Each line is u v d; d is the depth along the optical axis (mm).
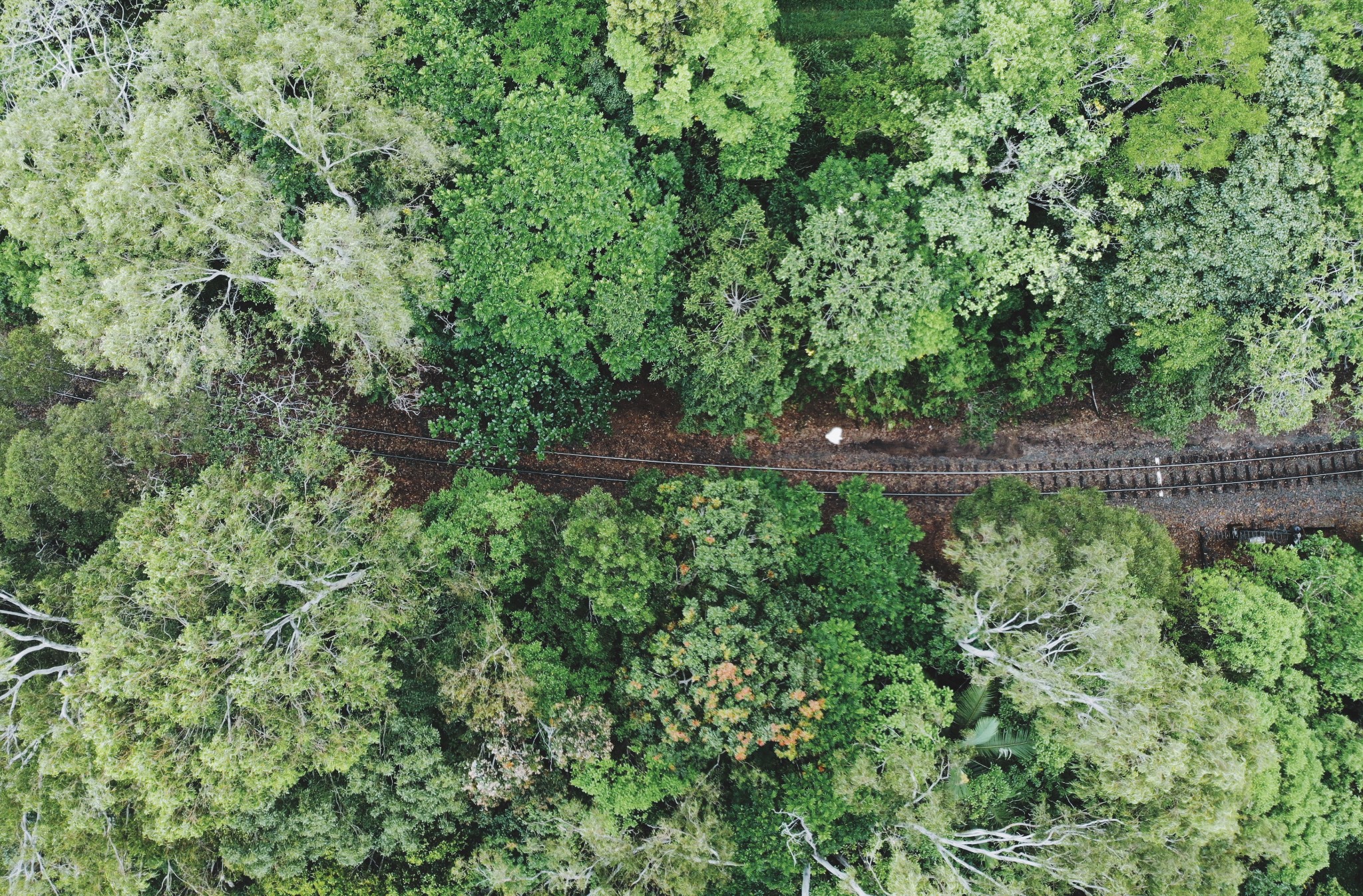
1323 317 21062
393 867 19672
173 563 16859
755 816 18500
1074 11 20406
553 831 18766
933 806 18000
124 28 21953
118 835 18188
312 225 17281
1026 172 20328
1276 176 19750
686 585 19266
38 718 17469
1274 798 20484
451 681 18312
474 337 22594
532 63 20922
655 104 19984
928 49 20469
